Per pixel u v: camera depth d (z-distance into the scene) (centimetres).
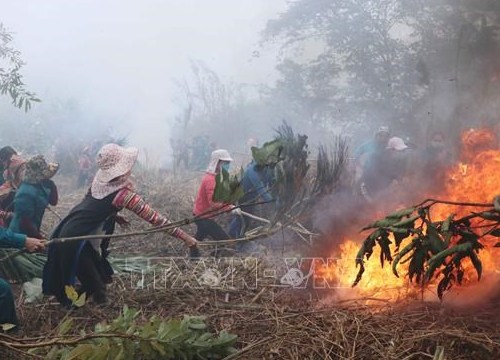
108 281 448
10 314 384
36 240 389
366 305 397
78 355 284
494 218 324
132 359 311
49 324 403
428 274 315
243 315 408
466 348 333
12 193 575
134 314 332
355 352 334
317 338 351
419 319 368
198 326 351
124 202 422
